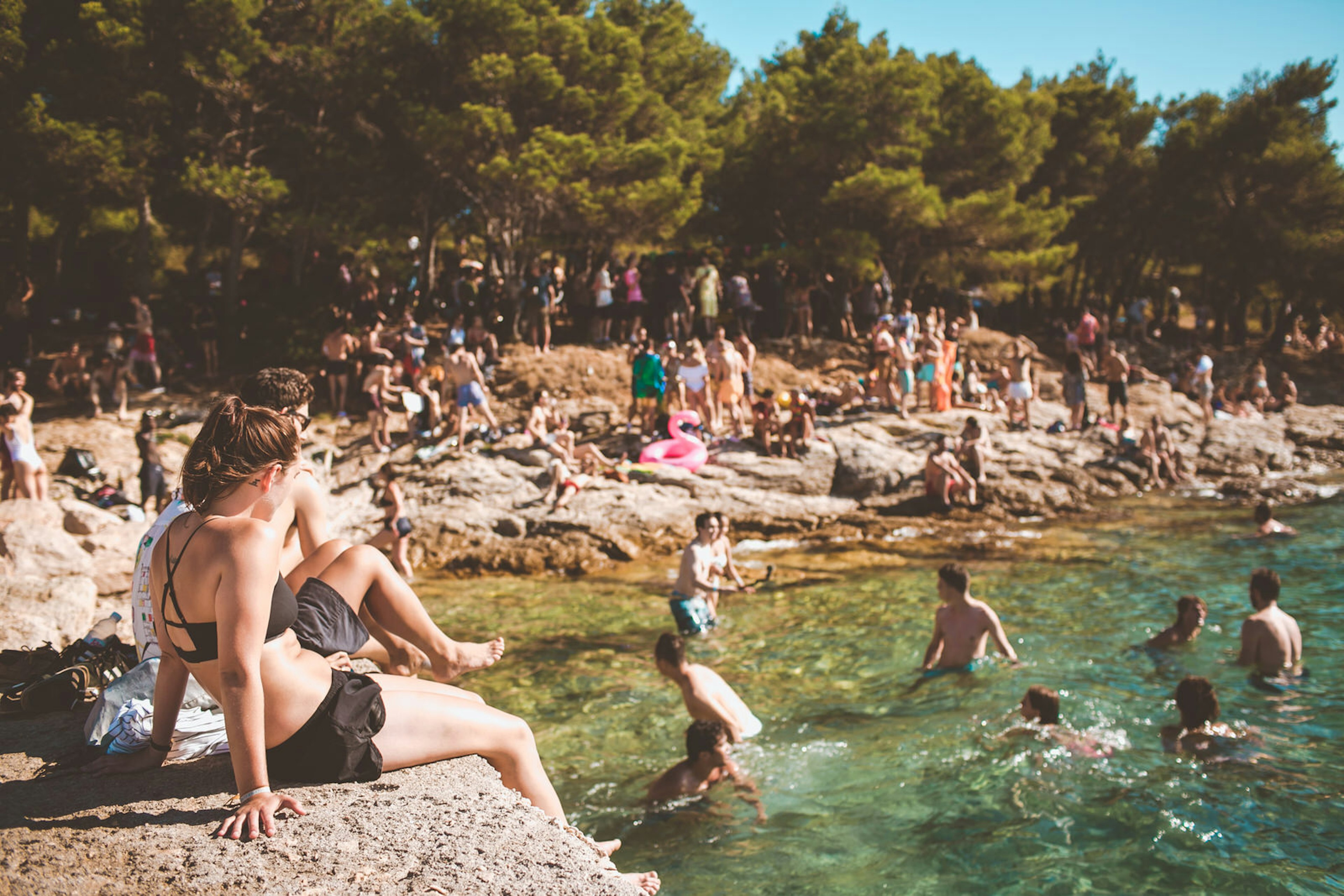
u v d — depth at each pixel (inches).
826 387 892.0
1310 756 257.6
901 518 649.0
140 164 753.6
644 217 855.1
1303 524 633.0
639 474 629.0
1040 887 192.2
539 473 613.9
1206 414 928.9
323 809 103.6
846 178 1008.2
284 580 108.4
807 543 598.2
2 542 318.0
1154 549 560.7
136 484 598.9
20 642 189.9
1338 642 372.8
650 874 117.7
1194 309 1670.8
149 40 754.8
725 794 240.4
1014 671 333.1
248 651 95.4
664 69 1074.7
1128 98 1331.2
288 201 874.8
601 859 106.0
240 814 97.6
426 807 104.9
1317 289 1302.9
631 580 511.8
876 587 478.0
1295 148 1259.2
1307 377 1226.0
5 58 705.6
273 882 88.4
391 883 88.9
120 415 687.7
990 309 1197.7
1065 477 737.0
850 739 275.1
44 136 696.4
